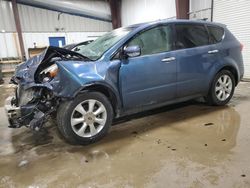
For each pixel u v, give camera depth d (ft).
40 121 8.18
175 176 6.45
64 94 7.97
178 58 10.30
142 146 8.41
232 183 5.99
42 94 8.31
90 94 8.53
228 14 22.50
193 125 10.12
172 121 10.74
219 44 11.84
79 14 41.88
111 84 8.70
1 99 19.13
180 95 10.80
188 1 27.12
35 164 7.52
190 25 11.05
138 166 7.08
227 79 12.48
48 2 38.99
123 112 9.45
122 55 9.04
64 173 6.91
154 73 9.66
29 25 38.50
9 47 37.60
